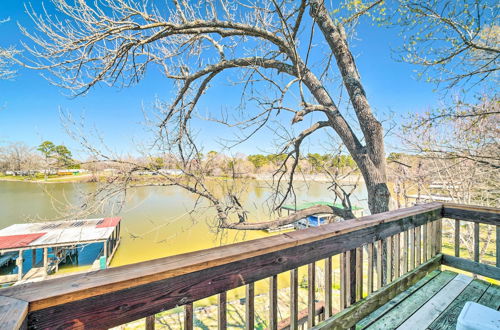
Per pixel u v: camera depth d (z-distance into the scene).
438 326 1.80
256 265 1.14
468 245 7.66
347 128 4.27
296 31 3.95
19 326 0.57
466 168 7.14
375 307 1.75
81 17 3.72
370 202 3.96
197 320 6.77
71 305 0.71
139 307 0.83
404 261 2.22
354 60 4.36
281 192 5.76
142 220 11.88
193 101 5.37
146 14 3.80
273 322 1.21
